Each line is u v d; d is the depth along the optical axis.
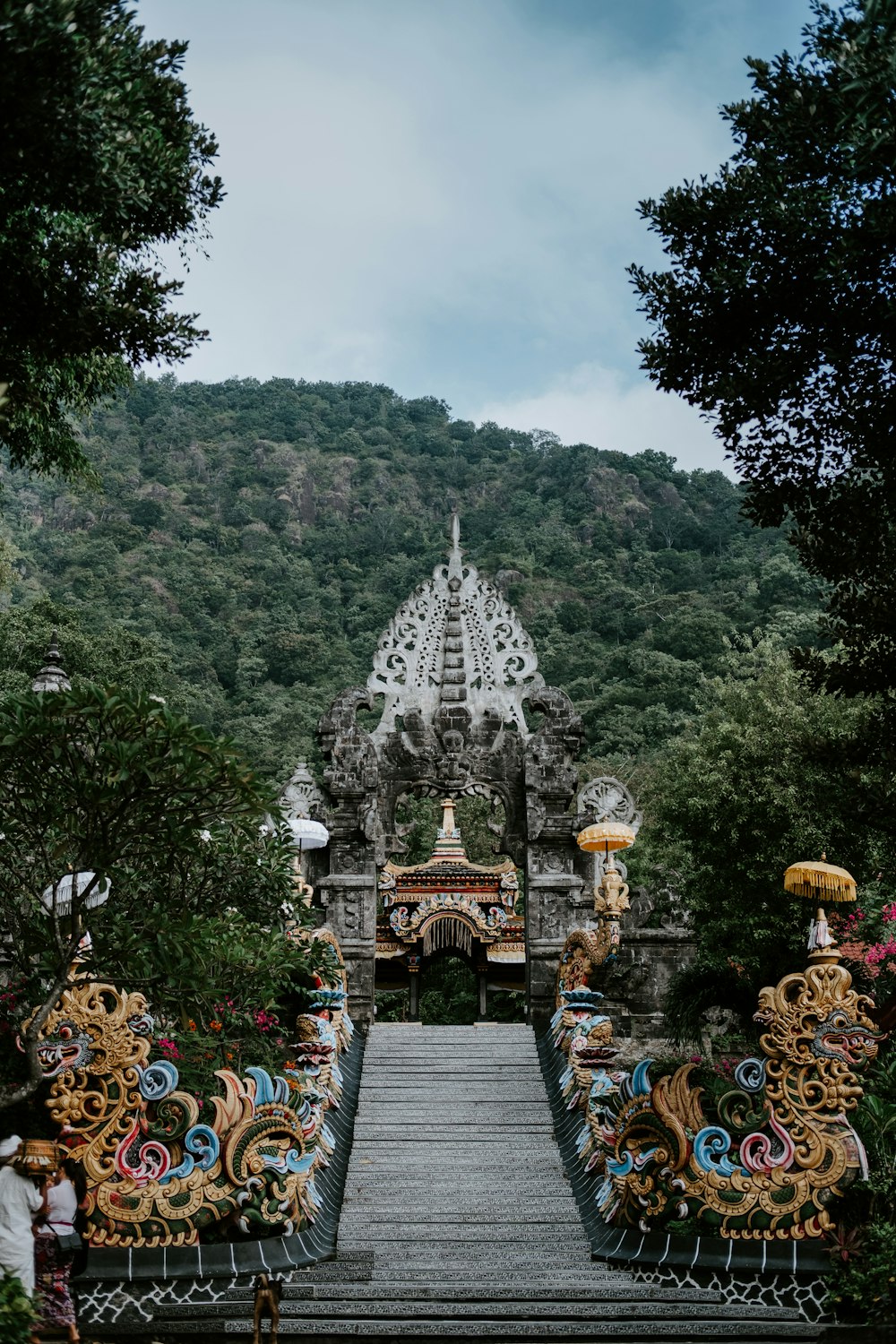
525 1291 11.80
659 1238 12.25
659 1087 12.81
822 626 13.33
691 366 12.69
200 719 60.78
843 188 11.25
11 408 11.09
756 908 21.72
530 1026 21.45
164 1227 11.84
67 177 8.76
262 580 89.44
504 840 23.89
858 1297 11.05
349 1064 18.97
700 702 30.91
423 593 25.19
